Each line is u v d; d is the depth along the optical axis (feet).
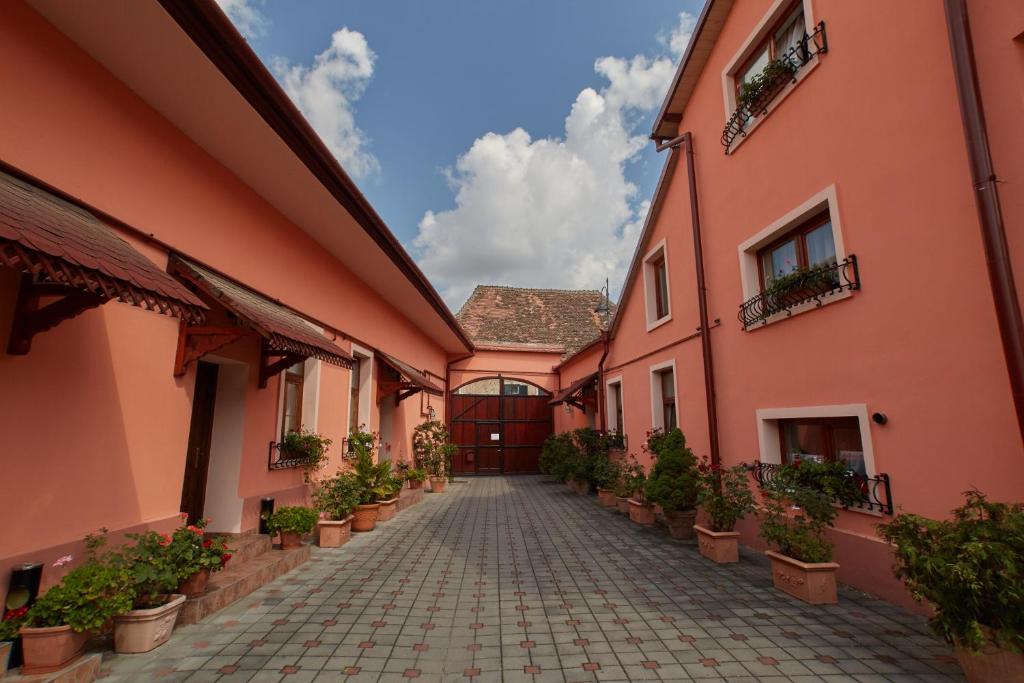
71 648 9.70
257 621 13.48
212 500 19.16
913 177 14.05
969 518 10.33
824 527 16.25
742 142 22.65
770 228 20.35
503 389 60.54
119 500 12.91
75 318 11.87
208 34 12.53
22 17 10.93
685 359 28.07
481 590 16.46
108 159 13.07
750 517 21.99
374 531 26.45
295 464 22.89
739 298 22.68
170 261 15.34
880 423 14.88
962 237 12.66
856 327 15.93
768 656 11.41
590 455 41.68
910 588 10.59
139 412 13.73
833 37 17.20
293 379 24.16
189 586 13.57
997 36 11.84
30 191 10.54
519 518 30.40
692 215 26.73
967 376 12.46
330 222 23.36
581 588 16.66
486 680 10.44
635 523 28.71
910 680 10.25
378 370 35.47
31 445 10.61
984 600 9.20
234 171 18.74
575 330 70.69
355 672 10.70
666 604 15.03
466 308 73.56
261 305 18.10
